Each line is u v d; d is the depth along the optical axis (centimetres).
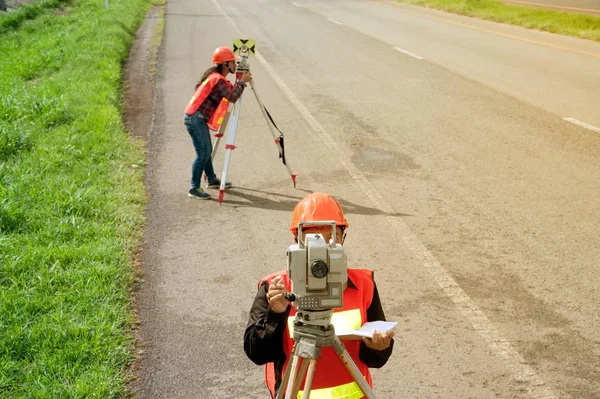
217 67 818
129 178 873
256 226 747
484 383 475
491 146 1009
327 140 1048
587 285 608
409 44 1936
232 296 601
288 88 1385
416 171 911
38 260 616
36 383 448
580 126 1105
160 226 746
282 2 3203
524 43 1952
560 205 789
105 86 1346
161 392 470
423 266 648
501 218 755
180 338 536
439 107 1234
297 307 273
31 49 1794
